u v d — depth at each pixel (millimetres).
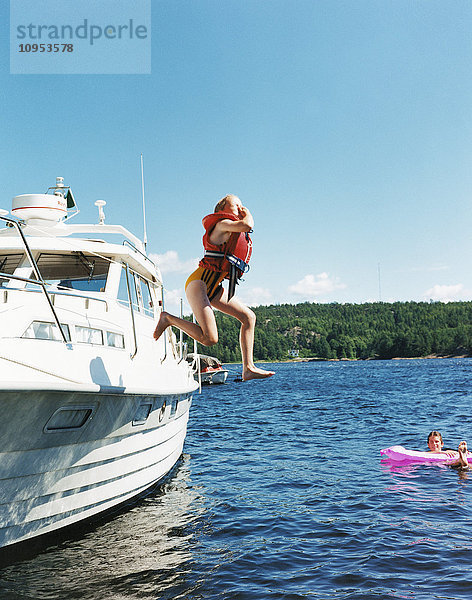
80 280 8594
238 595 5340
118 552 6371
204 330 3570
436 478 10258
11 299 6445
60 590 5336
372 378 56625
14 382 4852
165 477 10422
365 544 6785
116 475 7172
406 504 8555
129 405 6789
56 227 9320
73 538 6699
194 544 6734
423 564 6094
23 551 5930
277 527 7477
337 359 196500
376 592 5395
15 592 5270
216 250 3648
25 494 5609
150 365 8109
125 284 8680
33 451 5480
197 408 27375
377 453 13180
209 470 11484
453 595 5289
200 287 3641
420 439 15211
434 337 177375
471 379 48438
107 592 5328
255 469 11570
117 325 7617
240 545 6746
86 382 6152
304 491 9523
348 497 9047
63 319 6531
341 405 26875
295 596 5320
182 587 5508
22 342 5797
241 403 29797
